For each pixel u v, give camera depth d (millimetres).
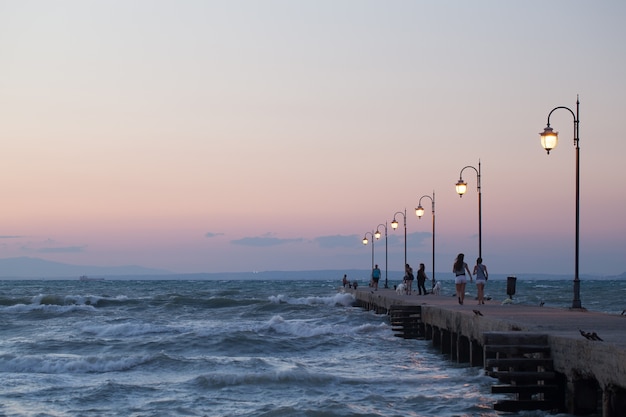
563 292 123062
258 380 24828
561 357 17312
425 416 19344
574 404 16625
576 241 29672
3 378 26172
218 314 63031
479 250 39750
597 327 20094
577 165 29906
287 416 19406
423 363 30219
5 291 127000
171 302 75625
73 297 76250
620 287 175000
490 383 23516
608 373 14758
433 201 58406
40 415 20281
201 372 27750
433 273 57531
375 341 37938
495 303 37156
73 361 28797
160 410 20828
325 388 23906
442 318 30703
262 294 110500
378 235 84938
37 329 47375
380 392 23078
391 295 54000
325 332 42844
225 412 20438
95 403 21922
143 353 34031
